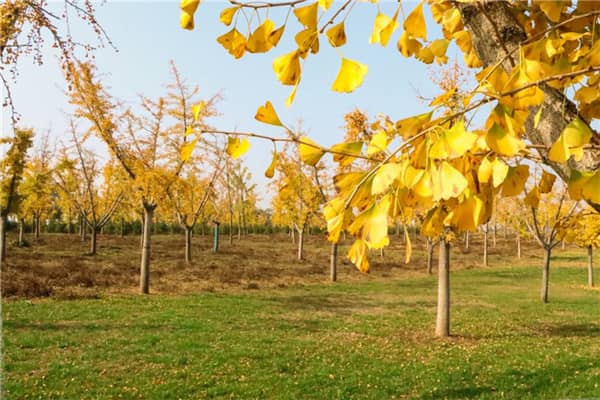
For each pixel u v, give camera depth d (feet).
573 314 35.27
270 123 2.09
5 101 18.21
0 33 16.99
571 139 1.90
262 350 22.04
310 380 17.63
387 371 18.94
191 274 55.11
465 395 16.20
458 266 81.76
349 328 28.35
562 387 16.79
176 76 37.45
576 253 119.85
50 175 79.71
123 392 15.94
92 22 19.48
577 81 2.18
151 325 26.91
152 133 37.81
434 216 2.26
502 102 1.86
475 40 2.72
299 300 40.22
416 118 1.99
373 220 1.84
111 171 40.98
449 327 27.99
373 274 65.67
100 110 34.40
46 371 17.94
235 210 144.66
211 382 17.25
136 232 143.02
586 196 2.01
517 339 25.88
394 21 1.88
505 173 1.91
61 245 87.35
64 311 30.07
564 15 2.51
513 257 105.19
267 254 89.25
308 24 2.04
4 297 33.99
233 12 2.14
